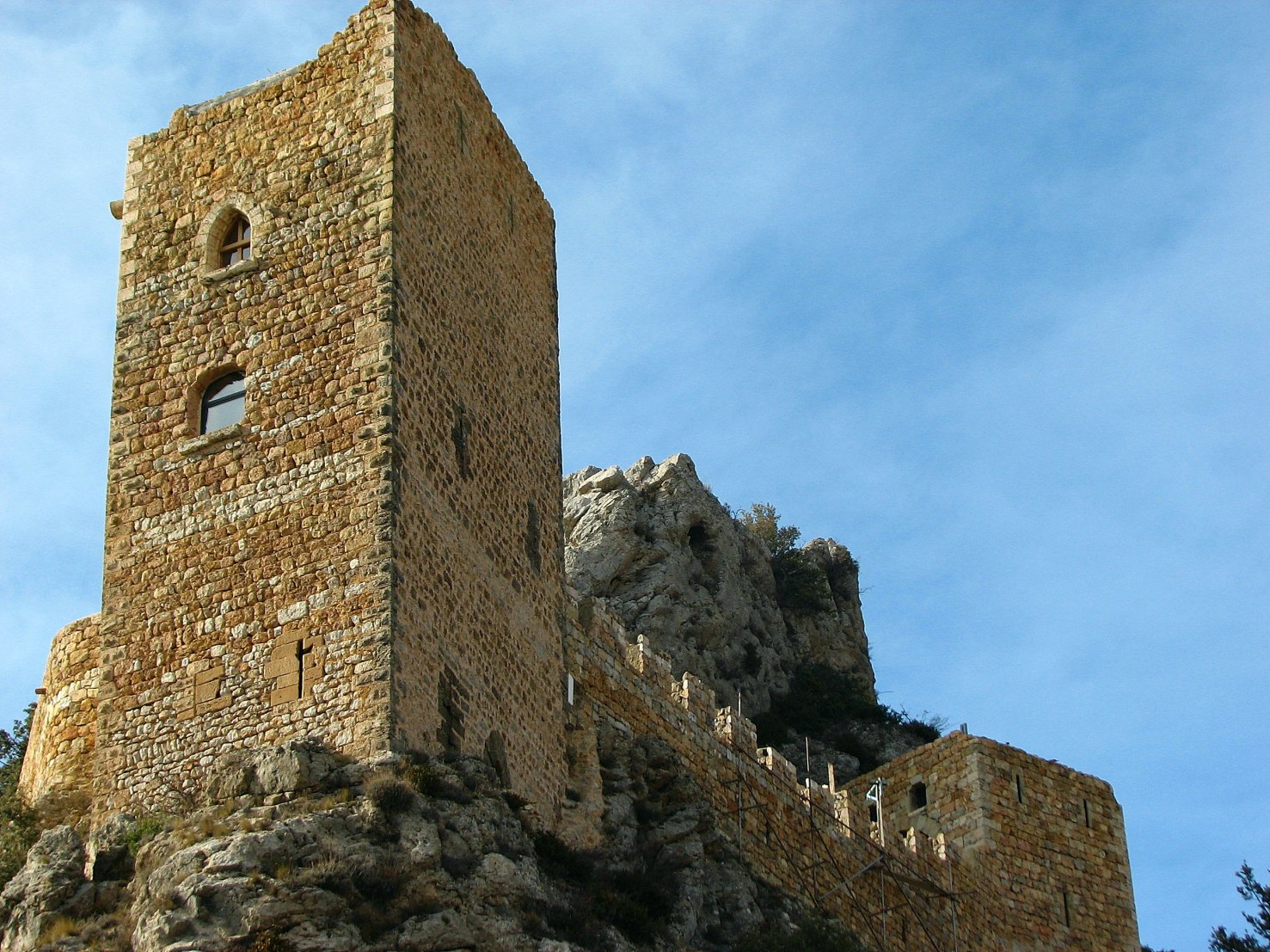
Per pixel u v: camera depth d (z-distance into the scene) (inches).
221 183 1859.0
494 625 1768.0
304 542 1658.5
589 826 1815.9
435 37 1939.0
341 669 1592.0
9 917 1518.2
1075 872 2733.8
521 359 1966.0
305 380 1728.6
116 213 1918.1
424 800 1514.5
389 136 1814.7
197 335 1792.6
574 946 1504.7
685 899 1800.0
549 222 2123.5
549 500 1956.2
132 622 1683.1
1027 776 2770.7
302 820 1461.6
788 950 1846.7
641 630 3398.1
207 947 1376.7
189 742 1616.6
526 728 1781.5
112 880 1534.2
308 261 1784.0
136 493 1738.4
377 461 1668.3
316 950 1389.0
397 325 1733.5
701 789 2039.9
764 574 3929.6
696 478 3782.0
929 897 2458.2
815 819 2320.4
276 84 1886.1
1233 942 2482.8
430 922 1437.0
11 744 2301.9
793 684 3782.0
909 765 2797.7
